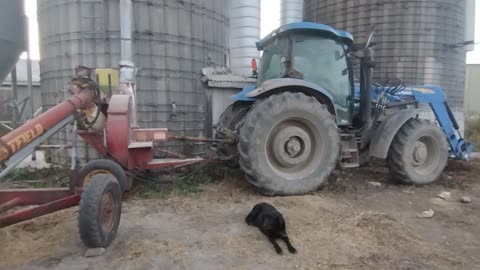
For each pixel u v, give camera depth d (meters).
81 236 2.34
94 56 5.29
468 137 11.12
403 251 2.49
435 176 4.54
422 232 2.86
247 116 3.90
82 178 3.31
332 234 2.74
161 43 5.51
